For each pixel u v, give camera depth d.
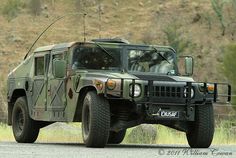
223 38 113.81
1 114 54.72
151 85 24.09
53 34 119.88
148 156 19.56
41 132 35.78
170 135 35.16
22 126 29.86
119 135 30.95
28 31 120.88
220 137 34.91
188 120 24.70
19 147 24.17
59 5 126.31
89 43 26.47
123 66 26.50
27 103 29.39
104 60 26.45
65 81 26.05
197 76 106.31
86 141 24.23
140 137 33.00
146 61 26.92
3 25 123.12
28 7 126.00
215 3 119.88
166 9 121.94
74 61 26.11
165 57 27.30
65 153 20.47
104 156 19.33
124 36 118.62
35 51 28.94
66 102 25.92
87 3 126.50
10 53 117.19
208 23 116.50
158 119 24.27
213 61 108.31
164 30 117.12
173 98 24.41
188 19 118.12
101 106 23.81
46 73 27.69
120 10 126.25
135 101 23.92
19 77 30.12
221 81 104.69
